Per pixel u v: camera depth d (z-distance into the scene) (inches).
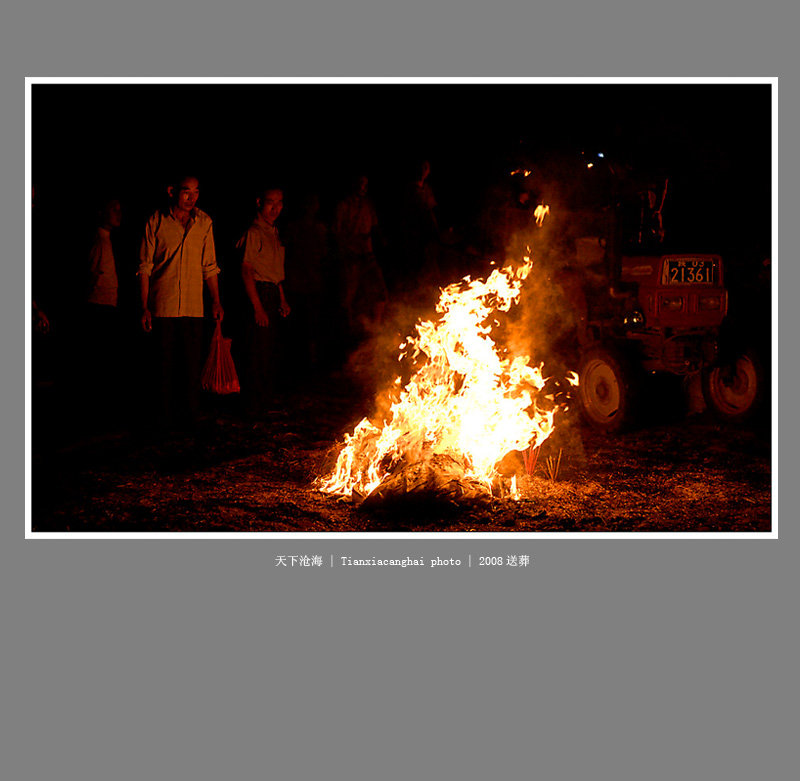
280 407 396.2
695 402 377.1
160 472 294.4
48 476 288.2
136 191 588.4
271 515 252.7
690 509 262.5
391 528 242.7
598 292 379.6
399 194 658.8
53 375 417.7
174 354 351.9
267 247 382.0
